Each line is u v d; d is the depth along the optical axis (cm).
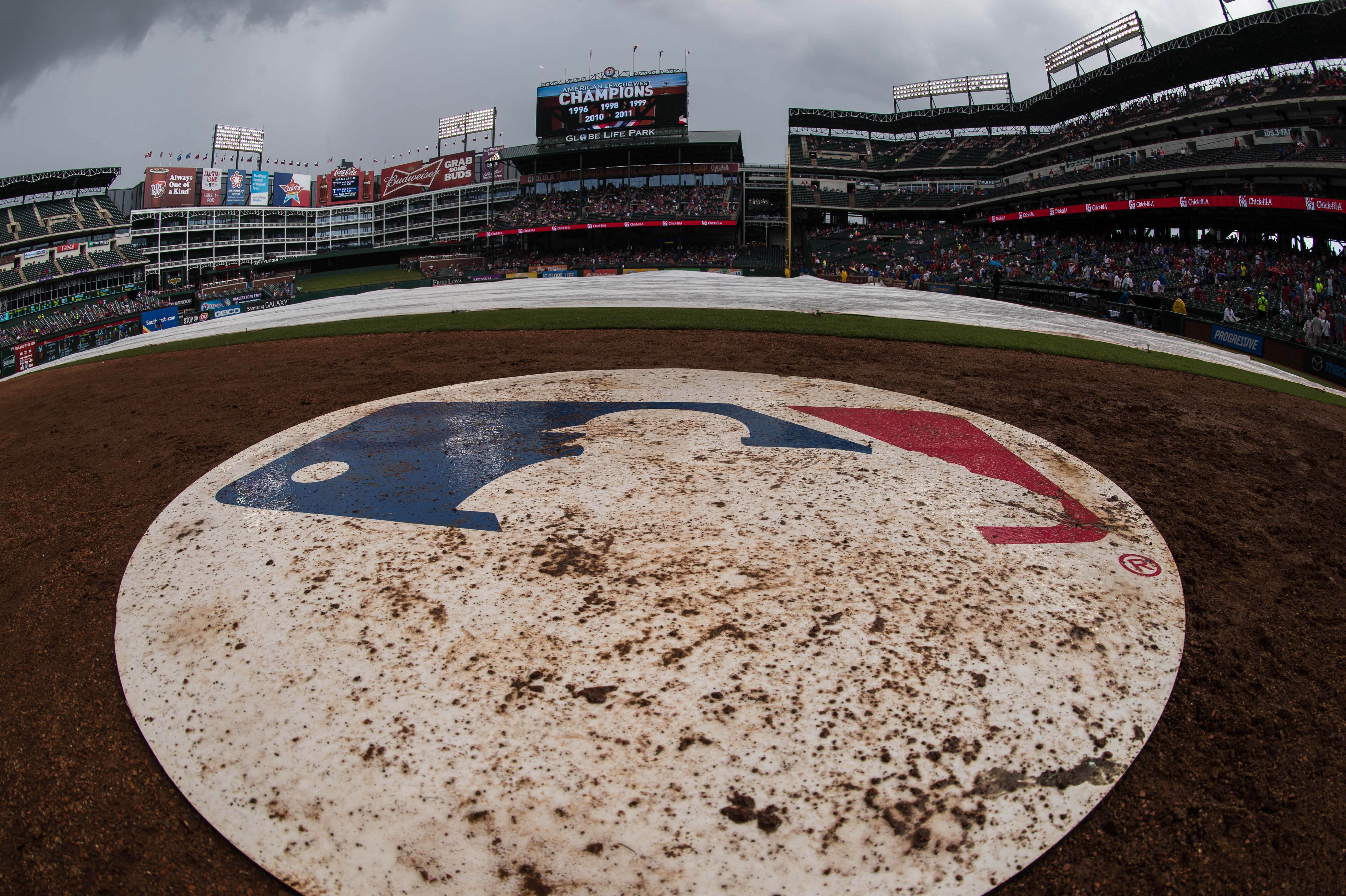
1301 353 1722
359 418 820
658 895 258
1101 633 401
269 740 331
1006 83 5191
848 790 301
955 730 330
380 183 7150
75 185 5872
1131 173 3412
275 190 7062
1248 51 3231
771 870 268
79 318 4900
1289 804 296
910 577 449
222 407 918
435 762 316
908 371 1082
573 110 5066
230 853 281
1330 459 732
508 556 476
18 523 582
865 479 607
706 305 2027
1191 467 677
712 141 4919
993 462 664
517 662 372
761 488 583
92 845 286
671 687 354
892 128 5153
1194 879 267
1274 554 503
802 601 421
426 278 4366
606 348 1265
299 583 453
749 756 316
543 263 4816
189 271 6688
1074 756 319
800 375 1031
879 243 4562
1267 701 353
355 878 269
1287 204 2519
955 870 270
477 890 262
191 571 477
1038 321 2114
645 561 467
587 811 292
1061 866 273
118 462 718
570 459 655
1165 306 2430
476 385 979
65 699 364
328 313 2461
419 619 409
